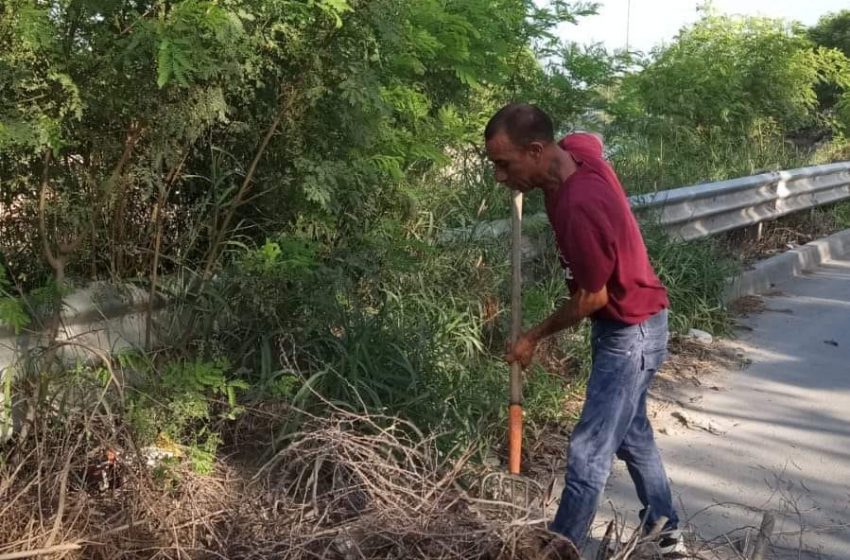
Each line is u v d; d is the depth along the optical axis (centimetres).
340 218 489
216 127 433
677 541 371
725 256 837
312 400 418
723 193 878
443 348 486
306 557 322
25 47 340
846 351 677
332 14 385
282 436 381
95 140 378
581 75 678
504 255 589
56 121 350
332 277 450
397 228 513
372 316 469
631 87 741
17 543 316
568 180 331
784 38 1179
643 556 353
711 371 627
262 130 437
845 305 804
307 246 446
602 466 347
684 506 430
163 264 441
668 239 749
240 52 381
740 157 1120
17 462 351
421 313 509
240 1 375
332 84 424
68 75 352
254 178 449
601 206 322
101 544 317
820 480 462
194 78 378
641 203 738
